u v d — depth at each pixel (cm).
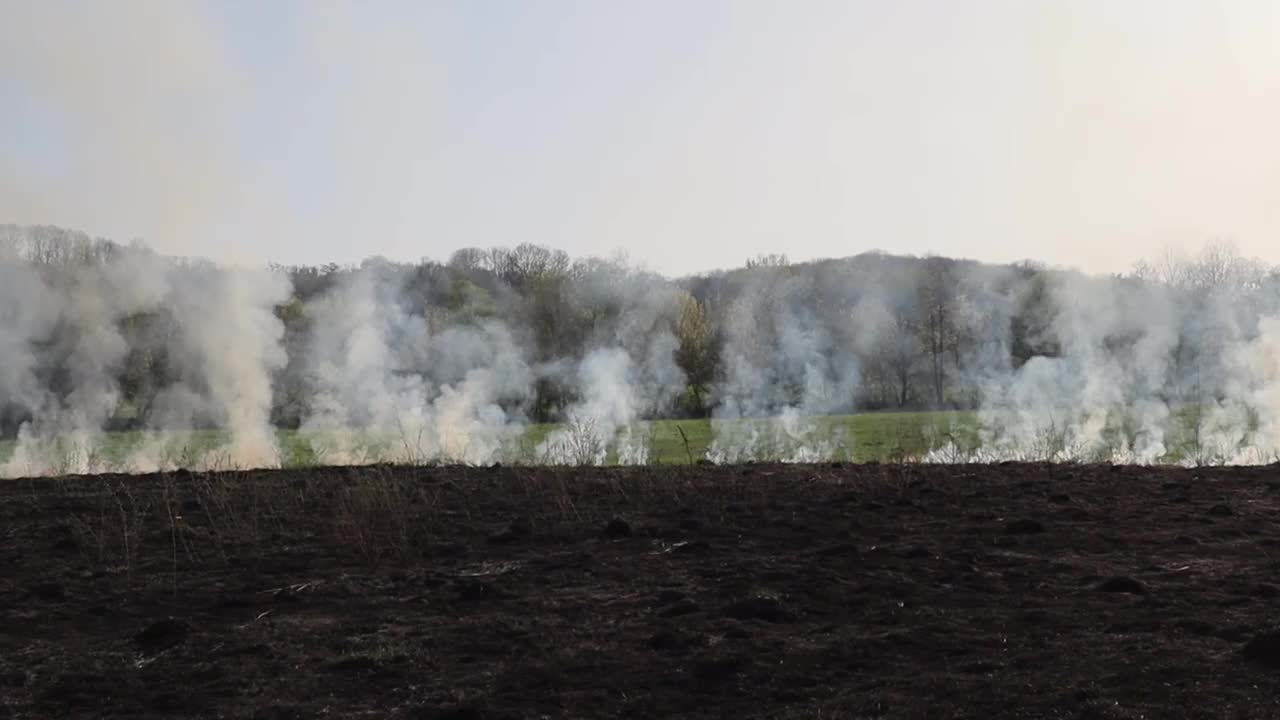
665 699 493
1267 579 649
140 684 536
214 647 591
